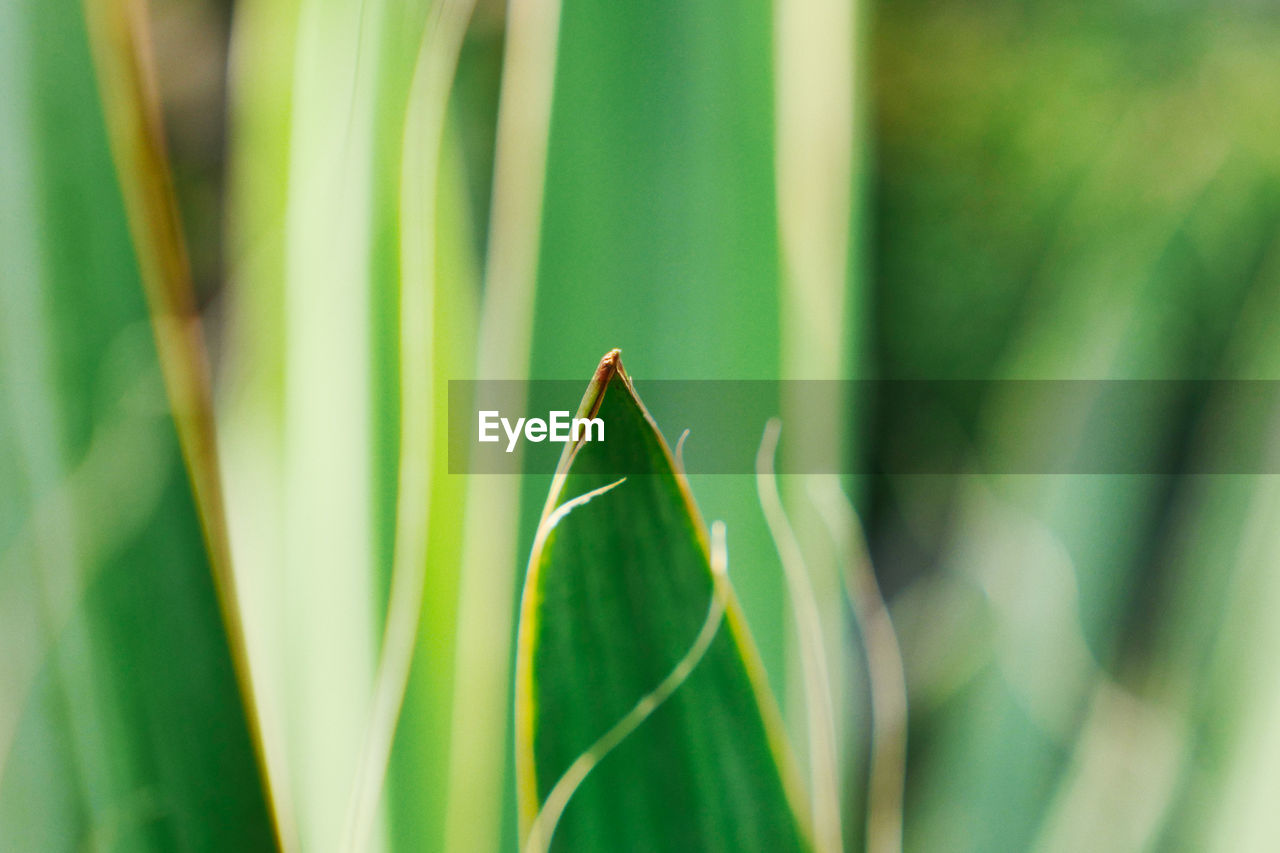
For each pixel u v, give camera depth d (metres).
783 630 0.37
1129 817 0.42
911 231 1.00
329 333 0.36
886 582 0.59
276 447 0.37
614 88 0.37
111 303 0.34
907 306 0.96
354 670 0.36
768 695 0.30
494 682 0.36
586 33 0.37
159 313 0.34
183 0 0.86
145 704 0.33
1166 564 0.49
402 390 0.35
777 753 0.30
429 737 0.36
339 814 0.36
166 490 0.34
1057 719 0.47
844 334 0.37
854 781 0.40
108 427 0.34
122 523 0.34
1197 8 1.07
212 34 0.86
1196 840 0.40
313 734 0.36
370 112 0.36
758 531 0.37
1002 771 0.47
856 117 0.37
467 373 0.37
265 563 0.37
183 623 0.34
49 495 0.33
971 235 0.99
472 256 0.37
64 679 0.33
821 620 0.37
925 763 0.49
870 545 0.61
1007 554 0.52
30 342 0.34
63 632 0.33
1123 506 0.51
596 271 0.37
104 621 0.33
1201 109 0.96
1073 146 1.01
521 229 0.37
